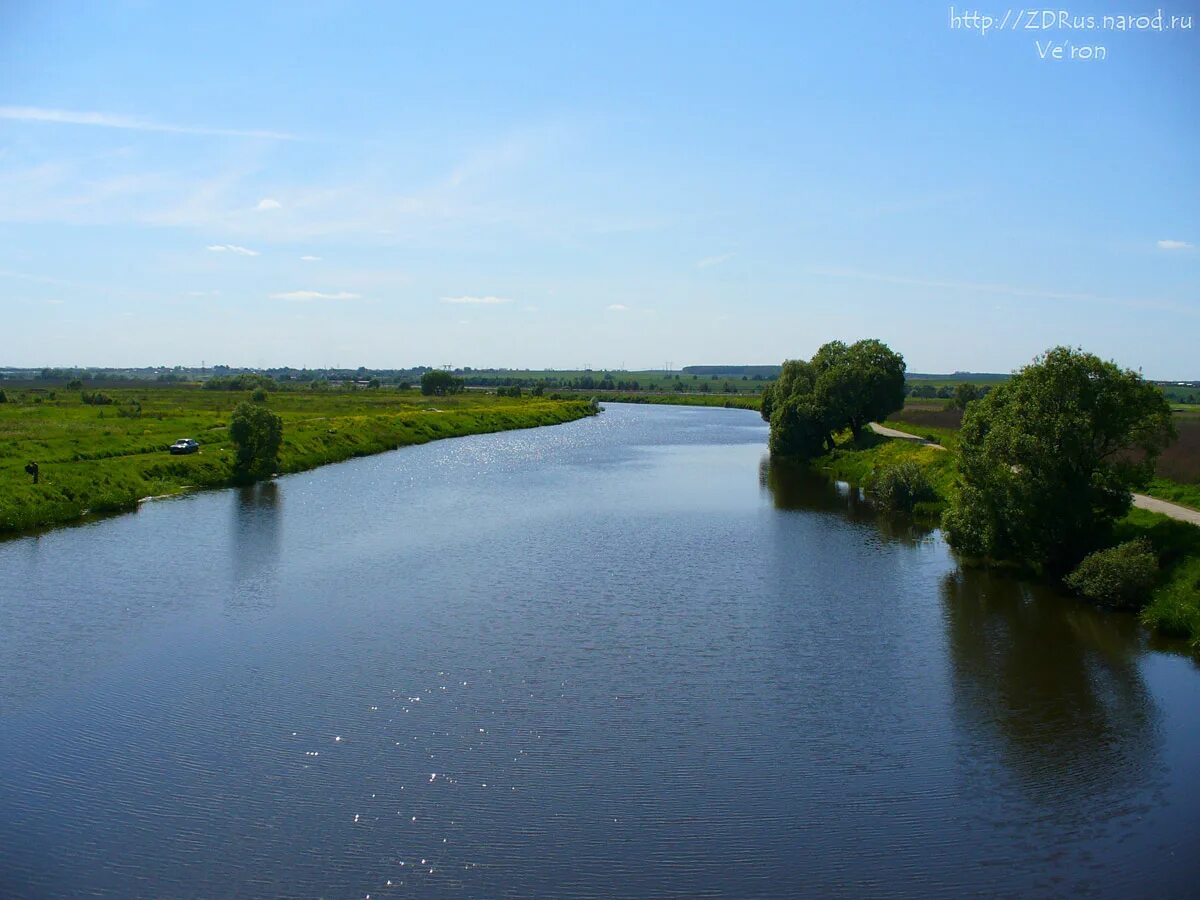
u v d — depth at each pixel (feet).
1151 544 114.52
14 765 71.05
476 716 80.23
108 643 98.22
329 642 98.78
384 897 55.36
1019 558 128.57
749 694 85.76
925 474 189.57
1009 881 57.52
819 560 137.80
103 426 270.05
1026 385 124.88
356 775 69.62
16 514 157.28
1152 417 118.83
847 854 60.23
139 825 62.80
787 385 301.63
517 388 614.75
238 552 140.77
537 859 59.21
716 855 59.88
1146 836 62.44
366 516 172.86
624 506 186.50
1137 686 87.97
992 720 80.69
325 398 490.90
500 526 163.43
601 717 80.33
